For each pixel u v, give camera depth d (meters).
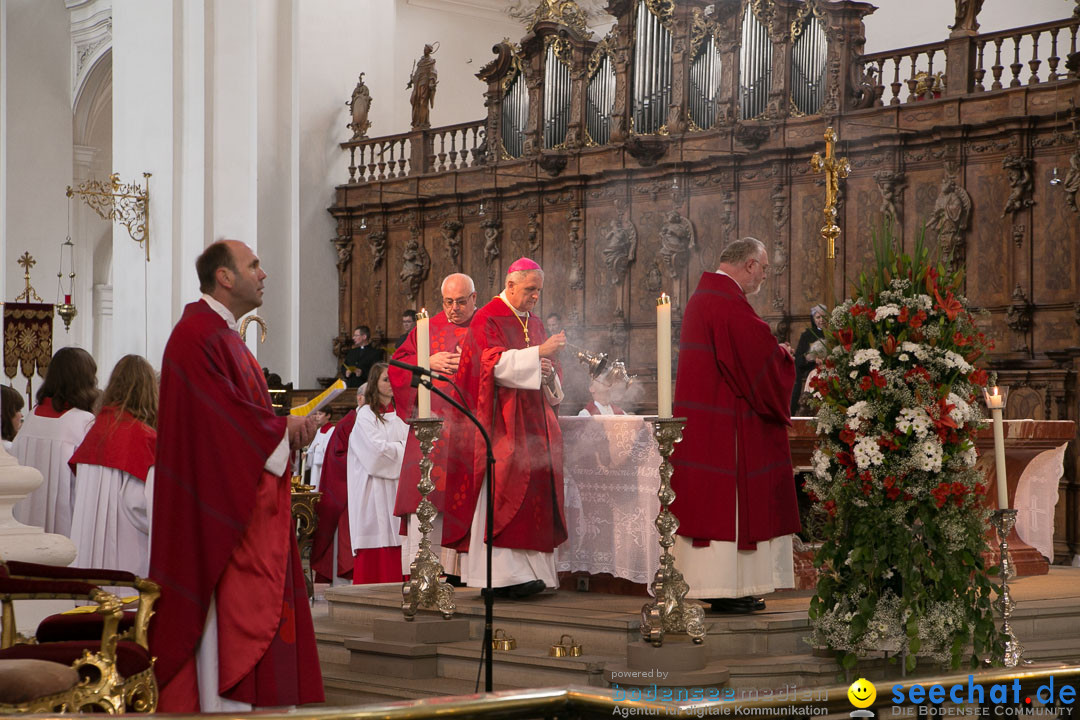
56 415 7.18
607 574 7.00
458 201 18.81
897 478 5.49
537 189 17.70
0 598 4.17
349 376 17.86
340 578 10.62
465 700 2.39
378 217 19.70
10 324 17.25
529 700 2.44
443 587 6.20
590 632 5.89
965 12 13.82
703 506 5.82
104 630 3.90
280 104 19.91
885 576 5.55
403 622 6.13
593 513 6.81
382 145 19.86
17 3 23.03
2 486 5.18
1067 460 12.04
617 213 16.77
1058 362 12.45
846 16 14.60
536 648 6.03
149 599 4.17
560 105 17.69
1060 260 12.86
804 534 7.50
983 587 5.61
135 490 6.11
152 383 6.26
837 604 5.65
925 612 5.45
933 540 5.52
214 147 19.47
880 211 14.21
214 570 4.44
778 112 15.16
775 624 5.81
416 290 19.20
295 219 19.78
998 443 5.67
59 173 23.64
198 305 4.73
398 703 2.37
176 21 19.52
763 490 5.95
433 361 6.79
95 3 23.05
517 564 6.57
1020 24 16.17
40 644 4.12
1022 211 13.12
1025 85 13.30
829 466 5.77
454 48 22.50
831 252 8.09
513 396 6.60
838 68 14.66
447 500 6.71
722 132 15.66
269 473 4.61
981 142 13.46
